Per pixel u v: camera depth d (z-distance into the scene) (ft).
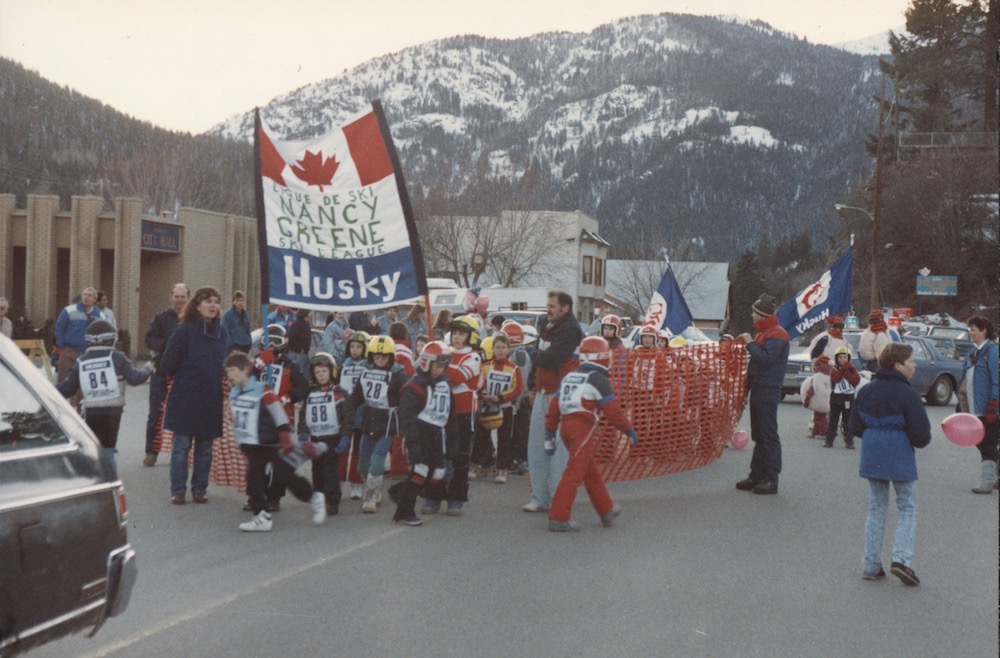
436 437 29.66
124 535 15.49
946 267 189.98
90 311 50.80
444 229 191.11
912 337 82.43
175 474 32.09
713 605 21.04
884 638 18.93
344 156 33.71
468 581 22.79
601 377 28.78
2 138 314.55
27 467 13.67
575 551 26.13
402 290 33.99
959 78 230.68
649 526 29.73
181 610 20.17
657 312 56.95
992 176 190.39
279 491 31.19
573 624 19.49
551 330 31.71
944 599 21.83
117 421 30.14
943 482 39.70
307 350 47.60
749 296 355.77
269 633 18.70
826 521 30.73
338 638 18.43
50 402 14.90
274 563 24.31
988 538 28.55
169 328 39.58
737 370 43.37
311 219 33.55
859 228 206.59
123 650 17.69
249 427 28.02
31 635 13.26
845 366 50.03
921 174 197.77
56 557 13.73
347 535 27.84
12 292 127.44
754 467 36.55
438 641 18.33
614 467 38.58
